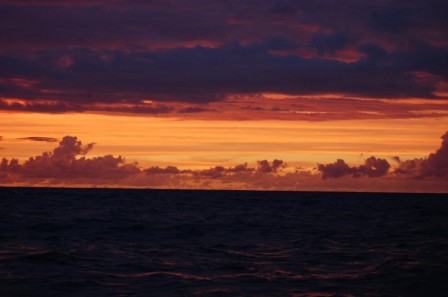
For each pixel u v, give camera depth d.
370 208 86.31
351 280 21.14
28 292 18.53
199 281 20.81
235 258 26.91
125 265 24.19
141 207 80.06
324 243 33.62
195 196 156.88
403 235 39.00
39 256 25.59
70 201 96.50
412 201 129.00
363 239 36.12
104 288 19.36
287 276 21.98
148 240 34.59
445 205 101.56
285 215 64.56
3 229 39.53
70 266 23.53
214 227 45.22
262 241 34.66
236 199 130.25
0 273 21.62
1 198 99.31
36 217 52.69
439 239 36.16
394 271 22.77
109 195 146.62
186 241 34.38
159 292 18.81
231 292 18.91
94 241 33.41
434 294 18.88
